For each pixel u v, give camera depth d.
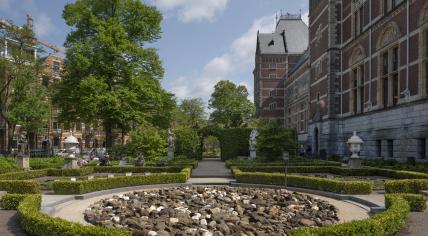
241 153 49.69
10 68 41.28
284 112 90.44
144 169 26.89
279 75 91.94
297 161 31.70
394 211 9.62
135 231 8.95
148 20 38.97
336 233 7.63
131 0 38.16
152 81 37.78
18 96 42.97
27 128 45.06
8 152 41.72
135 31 38.69
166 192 15.59
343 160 36.91
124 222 10.26
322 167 27.17
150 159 29.75
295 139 33.44
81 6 36.75
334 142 42.94
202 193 15.44
